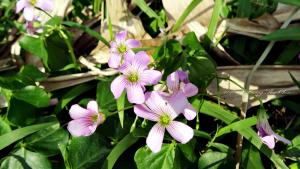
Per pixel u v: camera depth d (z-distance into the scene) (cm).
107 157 10
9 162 10
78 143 10
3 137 10
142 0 13
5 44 15
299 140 10
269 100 12
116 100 11
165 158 10
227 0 14
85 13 15
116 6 14
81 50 14
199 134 10
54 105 12
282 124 12
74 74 12
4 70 14
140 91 9
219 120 11
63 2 15
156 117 9
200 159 10
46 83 12
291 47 12
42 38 13
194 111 9
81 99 12
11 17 16
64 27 13
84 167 10
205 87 11
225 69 12
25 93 11
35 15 14
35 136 11
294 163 10
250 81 12
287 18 13
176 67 11
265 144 10
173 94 9
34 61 14
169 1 13
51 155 10
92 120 10
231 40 13
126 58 10
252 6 13
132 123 11
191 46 12
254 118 10
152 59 12
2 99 12
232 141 11
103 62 13
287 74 12
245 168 10
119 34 11
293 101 12
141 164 10
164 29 13
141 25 13
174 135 9
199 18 13
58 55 13
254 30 13
